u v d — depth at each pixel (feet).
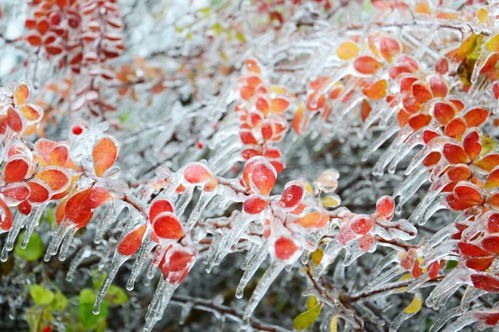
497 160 1.57
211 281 2.93
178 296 2.12
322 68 1.97
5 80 2.56
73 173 1.52
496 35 1.66
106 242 1.96
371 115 1.82
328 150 2.75
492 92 1.70
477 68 1.70
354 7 2.39
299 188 1.48
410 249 1.61
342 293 1.80
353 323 1.71
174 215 1.47
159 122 2.43
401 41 1.93
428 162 1.65
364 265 2.16
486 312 1.51
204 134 2.19
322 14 2.35
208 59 2.61
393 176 2.26
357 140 2.27
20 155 1.49
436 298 1.57
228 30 2.58
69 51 2.19
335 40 1.98
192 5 2.79
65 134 2.52
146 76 2.64
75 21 2.16
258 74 1.85
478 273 1.49
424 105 1.67
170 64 2.71
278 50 2.19
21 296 2.17
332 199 1.64
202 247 1.74
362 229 1.54
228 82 2.27
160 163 2.32
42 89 2.34
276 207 1.48
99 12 2.20
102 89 2.50
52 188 1.50
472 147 1.58
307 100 1.96
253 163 1.51
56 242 1.52
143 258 1.53
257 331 1.98
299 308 2.49
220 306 2.09
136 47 2.78
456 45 1.83
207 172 1.52
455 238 1.55
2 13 2.56
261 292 1.51
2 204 1.47
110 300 2.01
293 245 1.44
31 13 2.23
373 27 1.88
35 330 2.00
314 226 1.51
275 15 2.41
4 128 1.55
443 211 2.12
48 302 1.99
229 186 1.52
